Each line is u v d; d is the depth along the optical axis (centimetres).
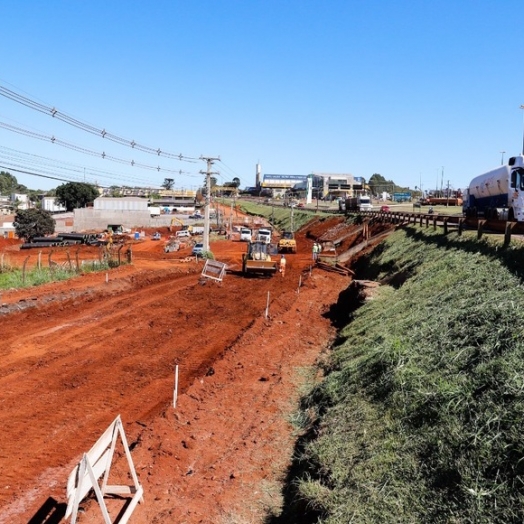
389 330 1395
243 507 841
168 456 976
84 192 14450
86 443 1050
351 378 1164
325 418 1054
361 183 17450
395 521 652
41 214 8488
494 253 1664
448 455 716
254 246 3919
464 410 786
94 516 784
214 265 3575
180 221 10500
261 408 1237
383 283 2434
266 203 16275
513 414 705
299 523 776
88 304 2536
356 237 5391
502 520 577
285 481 921
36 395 1305
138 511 809
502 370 813
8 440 1052
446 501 647
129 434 1084
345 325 2016
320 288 3188
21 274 3059
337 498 747
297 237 8306
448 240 2358
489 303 1150
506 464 643
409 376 966
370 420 927
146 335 1959
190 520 795
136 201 11600
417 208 8750
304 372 1495
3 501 838
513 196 2481
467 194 3316
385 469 760
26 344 1773
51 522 781
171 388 1382
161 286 3231
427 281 1797
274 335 1925
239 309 2494
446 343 1053
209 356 1697
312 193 16588
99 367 1549
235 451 1024
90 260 4400
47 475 923
